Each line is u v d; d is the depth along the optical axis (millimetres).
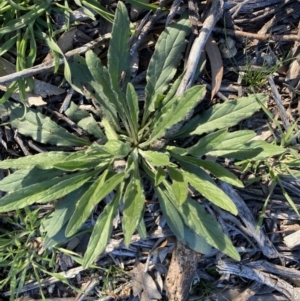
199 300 589
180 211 503
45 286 583
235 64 541
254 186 557
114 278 580
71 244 564
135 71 531
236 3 527
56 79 533
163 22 531
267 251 561
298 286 584
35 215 539
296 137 546
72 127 538
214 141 479
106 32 531
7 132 539
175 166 503
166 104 498
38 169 516
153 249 566
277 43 541
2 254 542
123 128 545
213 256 572
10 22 505
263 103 514
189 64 494
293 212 563
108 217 498
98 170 517
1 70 523
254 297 594
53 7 517
